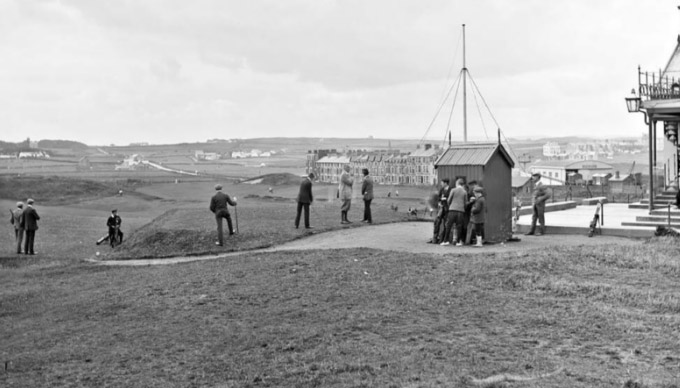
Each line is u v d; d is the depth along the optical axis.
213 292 17.20
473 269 18.30
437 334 12.77
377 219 30.86
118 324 15.08
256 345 12.64
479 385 9.73
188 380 10.95
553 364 10.69
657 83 29.19
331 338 12.73
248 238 27.03
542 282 16.72
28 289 21.14
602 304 14.72
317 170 166.88
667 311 14.07
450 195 23.25
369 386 10.00
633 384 9.51
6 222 51.50
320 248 23.41
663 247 21.55
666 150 35.09
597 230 25.73
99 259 27.41
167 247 27.25
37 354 13.16
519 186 63.44
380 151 159.50
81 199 93.19
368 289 16.45
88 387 10.89
